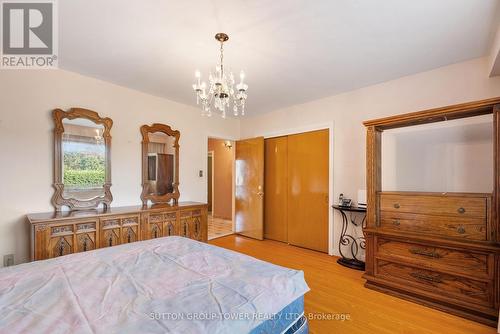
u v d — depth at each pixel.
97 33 2.07
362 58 2.52
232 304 1.05
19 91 2.54
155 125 3.62
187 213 3.46
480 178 2.51
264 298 1.13
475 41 2.20
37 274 1.34
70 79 2.86
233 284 1.24
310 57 2.49
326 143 3.81
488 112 2.11
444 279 2.15
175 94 3.62
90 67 2.74
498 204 1.93
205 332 0.87
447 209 2.17
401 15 1.83
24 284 1.22
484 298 1.96
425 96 2.84
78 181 2.89
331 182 3.66
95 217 2.60
